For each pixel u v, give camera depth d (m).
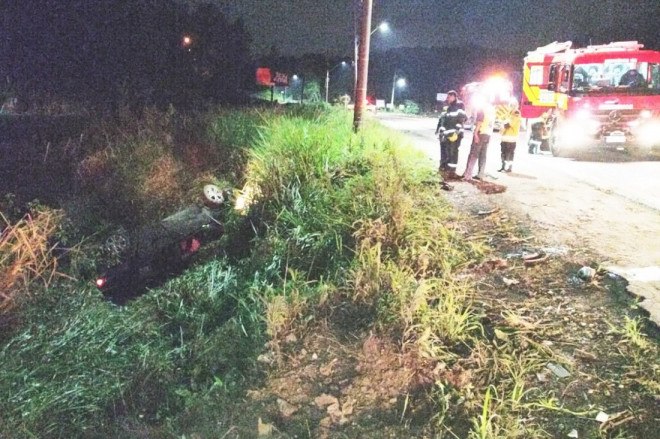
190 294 7.77
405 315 5.51
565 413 4.36
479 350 5.07
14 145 13.52
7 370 5.64
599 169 13.87
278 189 9.27
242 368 5.50
